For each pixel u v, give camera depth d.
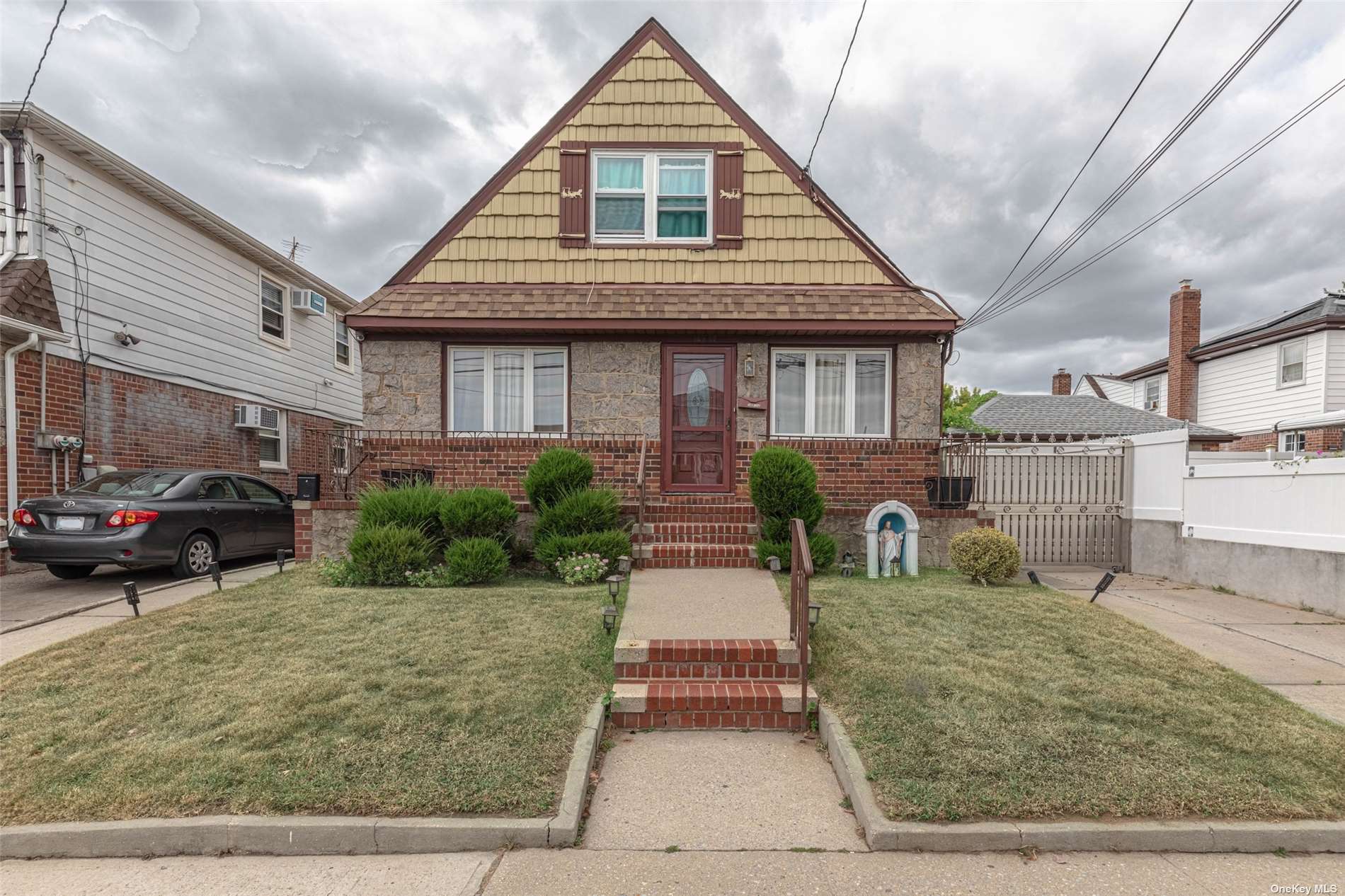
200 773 3.34
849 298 9.13
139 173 10.05
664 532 7.89
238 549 8.57
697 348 9.14
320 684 4.26
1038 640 5.22
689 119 9.53
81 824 3.04
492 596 6.25
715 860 2.94
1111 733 3.77
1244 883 2.80
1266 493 7.73
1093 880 2.81
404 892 2.73
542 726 3.84
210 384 12.23
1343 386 15.52
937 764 3.47
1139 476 9.93
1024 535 10.21
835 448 8.96
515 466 8.92
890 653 4.85
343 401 17.42
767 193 9.49
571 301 8.97
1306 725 3.94
